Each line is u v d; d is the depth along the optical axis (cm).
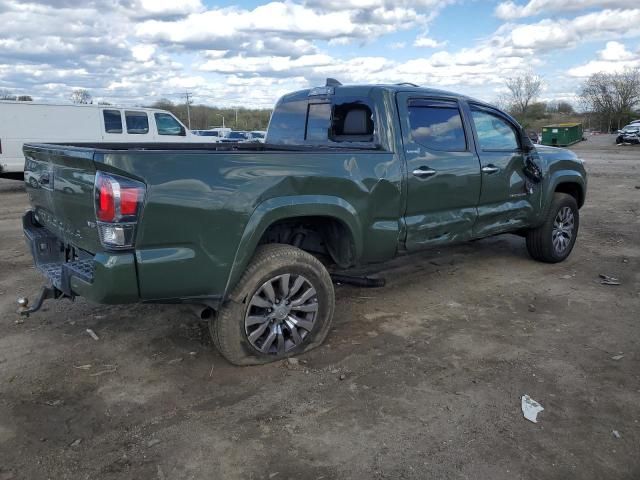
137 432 299
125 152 298
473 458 277
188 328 437
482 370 370
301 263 370
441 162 464
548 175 594
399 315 470
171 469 270
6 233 803
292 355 385
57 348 401
